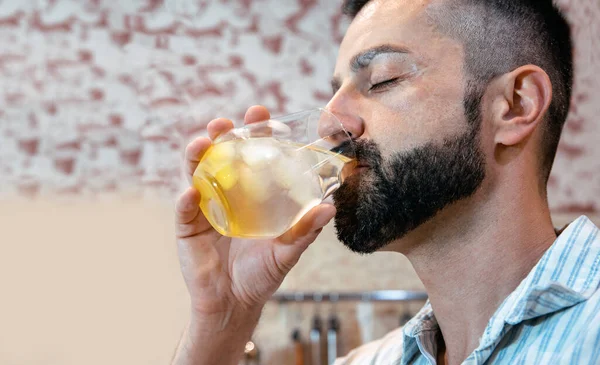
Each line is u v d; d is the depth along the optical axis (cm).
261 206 98
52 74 284
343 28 285
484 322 107
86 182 282
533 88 112
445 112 108
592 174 287
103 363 273
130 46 284
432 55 110
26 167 282
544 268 102
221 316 119
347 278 279
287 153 100
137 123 284
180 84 284
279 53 285
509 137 110
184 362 120
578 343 93
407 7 114
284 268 115
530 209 110
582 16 263
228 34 285
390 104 109
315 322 267
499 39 113
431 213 106
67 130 283
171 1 284
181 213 114
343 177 104
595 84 275
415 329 121
